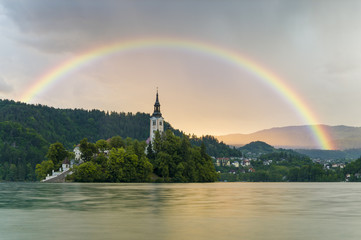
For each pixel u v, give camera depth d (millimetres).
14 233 37938
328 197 89188
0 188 132250
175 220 46812
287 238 35625
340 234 37594
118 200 76062
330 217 50188
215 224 43719
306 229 40469
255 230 39812
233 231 39188
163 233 37969
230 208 61031
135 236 36375
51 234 37406
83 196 87688
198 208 60875
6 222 45062
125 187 138125
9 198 81625
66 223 44219
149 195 91438
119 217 49469
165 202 71625
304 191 121125
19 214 52531
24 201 73812
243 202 72938
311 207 63531
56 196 87625
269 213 54406
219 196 90000
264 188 148375
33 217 49406
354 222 45625
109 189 121688
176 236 36469
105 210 57469
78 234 37375
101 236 36406
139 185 162000
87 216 50312
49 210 57562
